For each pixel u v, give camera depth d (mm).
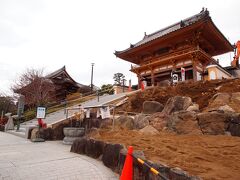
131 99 14555
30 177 4562
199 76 25203
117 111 13633
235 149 4945
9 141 11367
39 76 28672
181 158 4121
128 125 9438
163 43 27281
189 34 24422
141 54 31828
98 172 4965
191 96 11758
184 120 7641
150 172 3615
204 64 27172
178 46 27484
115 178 4520
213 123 7113
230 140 5863
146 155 4387
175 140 6133
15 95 29344
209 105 9516
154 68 30156
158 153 4602
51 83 28578
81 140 7676
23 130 15828
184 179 3029
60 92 32188
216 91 10984
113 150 5449
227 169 3553
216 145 5355
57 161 6137
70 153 7566
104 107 9078
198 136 6684
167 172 3414
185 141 5949
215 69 17781
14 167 5422
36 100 25359
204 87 12086
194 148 5055
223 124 6969
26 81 28906
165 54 28453
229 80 11641
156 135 7246
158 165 3568
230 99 8805
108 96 20156
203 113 7492
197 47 23672
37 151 8000
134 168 4207
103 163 5828
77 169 5230
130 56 32688
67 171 5051
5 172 4949
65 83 32594
